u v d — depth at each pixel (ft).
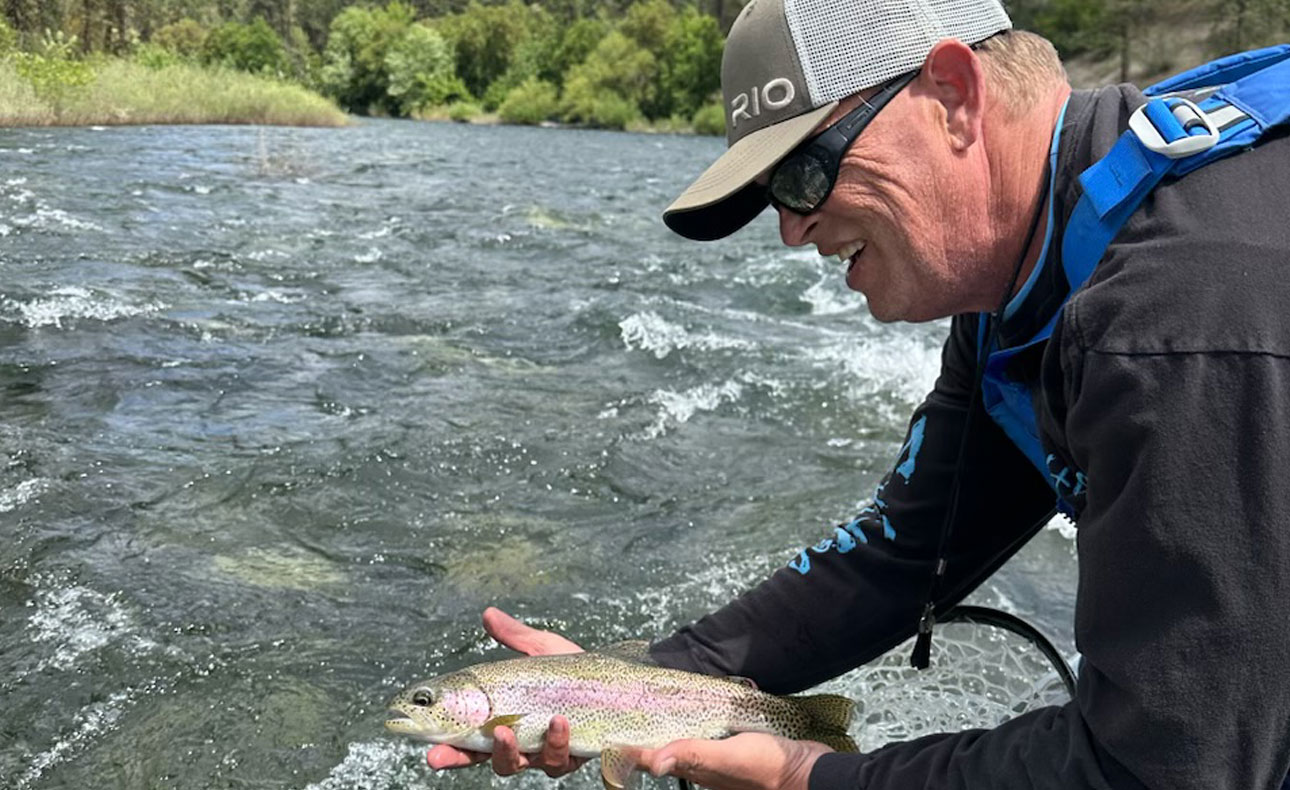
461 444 17.53
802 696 6.51
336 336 23.62
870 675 9.49
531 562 13.78
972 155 4.67
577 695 6.32
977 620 6.70
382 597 12.75
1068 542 14.65
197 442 16.92
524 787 9.63
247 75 115.65
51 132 66.90
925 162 4.70
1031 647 8.98
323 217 40.52
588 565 13.74
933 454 6.47
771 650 6.77
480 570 13.52
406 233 38.52
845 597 6.64
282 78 135.33
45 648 11.16
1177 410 3.59
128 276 27.12
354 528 14.51
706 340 24.68
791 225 5.10
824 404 20.65
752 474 17.01
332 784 9.55
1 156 48.24
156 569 12.95
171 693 10.62
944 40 4.59
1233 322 3.55
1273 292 3.54
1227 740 3.66
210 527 14.17
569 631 12.17
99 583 12.48
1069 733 4.32
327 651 11.51
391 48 234.17
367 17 243.60
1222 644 3.59
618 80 211.82
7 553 12.92
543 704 6.29
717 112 197.77
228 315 24.59
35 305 23.29
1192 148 3.80
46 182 41.06
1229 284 3.59
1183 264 3.68
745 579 13.48
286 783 9.53
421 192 52.65
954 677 9.14
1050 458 4.63
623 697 6.34
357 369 21.29
